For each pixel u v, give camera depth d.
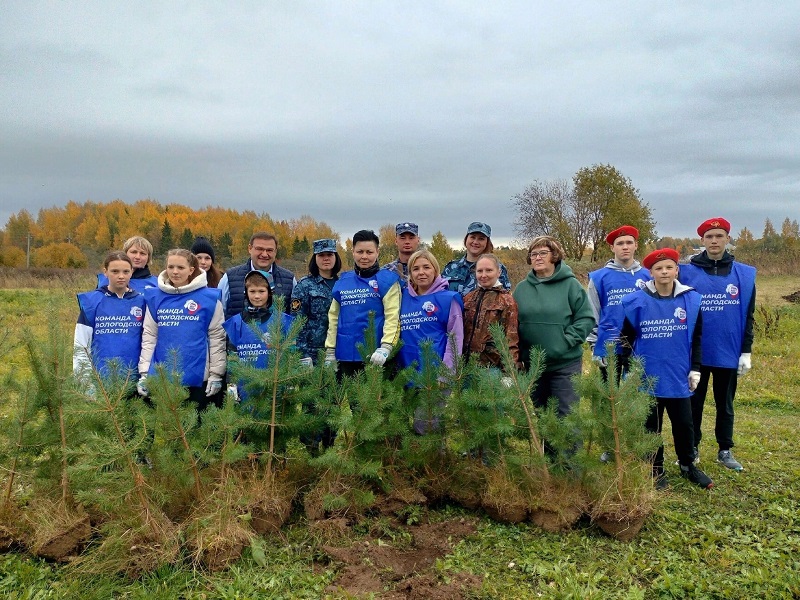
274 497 4.09
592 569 3.62
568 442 4.25
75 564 3.55
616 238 5.59
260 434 4.35
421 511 4.41
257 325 4.43
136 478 3.66
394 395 4.39
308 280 5.27
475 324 4.84
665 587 3.42
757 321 13.73
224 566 3.60
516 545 3.94
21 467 3.97
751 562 3.66
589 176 36.41
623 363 5.17
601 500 4.02
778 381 9.28
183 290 4.79
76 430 3.97
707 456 5.75
